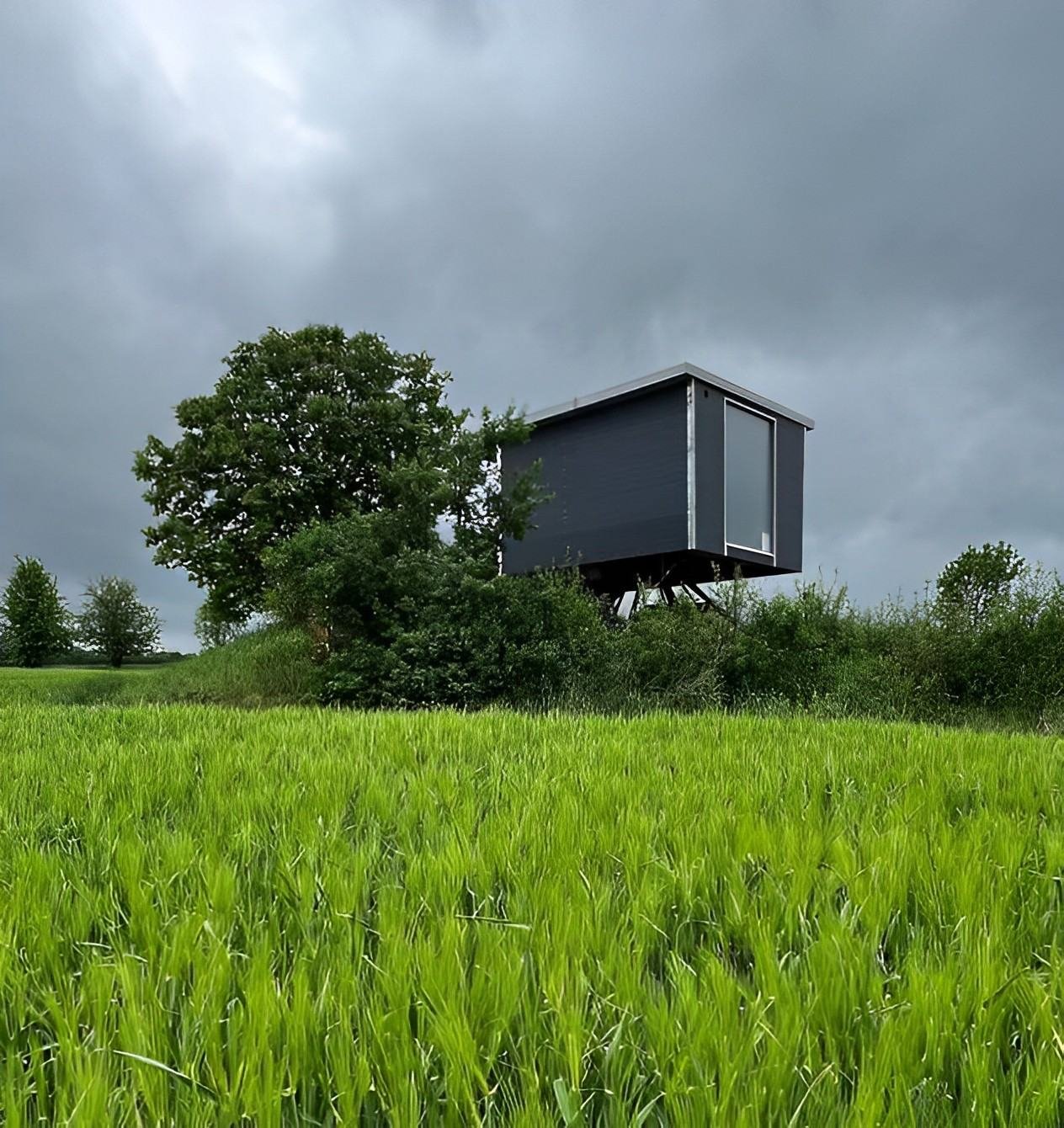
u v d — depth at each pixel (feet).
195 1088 3.49
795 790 10.27
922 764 12.93
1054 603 41.50
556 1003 4.13
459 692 41.47
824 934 4.99
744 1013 4.26
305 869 6.45
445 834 7.75
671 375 67.05
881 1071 3.56
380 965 4.91
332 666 45.16
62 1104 3.50
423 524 53.78
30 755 14.79
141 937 5.49
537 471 62.49
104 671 79.97
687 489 67.05
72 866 7.15
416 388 84.07
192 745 15.81
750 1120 3.21
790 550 77.30
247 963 4.94
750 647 42.96
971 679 42.96
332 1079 3.75
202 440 76.07
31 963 5.13
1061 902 6.23
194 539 72.69
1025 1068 3.85
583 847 7.45
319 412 74.90
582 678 41.86
